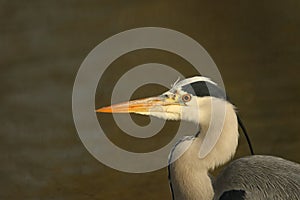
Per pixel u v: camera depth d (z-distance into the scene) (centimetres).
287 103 1341
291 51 1585
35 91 1488
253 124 1268
